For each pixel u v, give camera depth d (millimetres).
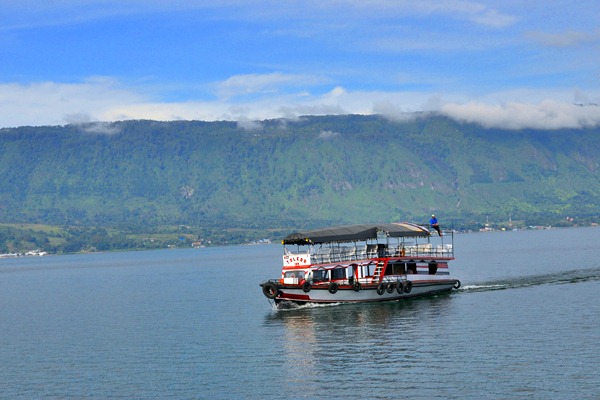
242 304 125938
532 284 135375
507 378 64312
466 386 62719
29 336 103375
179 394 65375
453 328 87625
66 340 97500
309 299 107812
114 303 146750
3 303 163250
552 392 60125
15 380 74062
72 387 70000
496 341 78875
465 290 126312
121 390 67812
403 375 67062
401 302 111750
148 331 100750
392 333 86312
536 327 85812
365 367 70625
